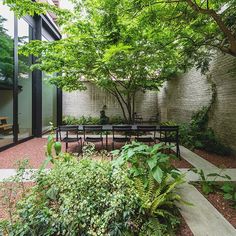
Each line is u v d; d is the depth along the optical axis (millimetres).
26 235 1883
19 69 6820
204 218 2445
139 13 3561
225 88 5473
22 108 7090
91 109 11695
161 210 2262
